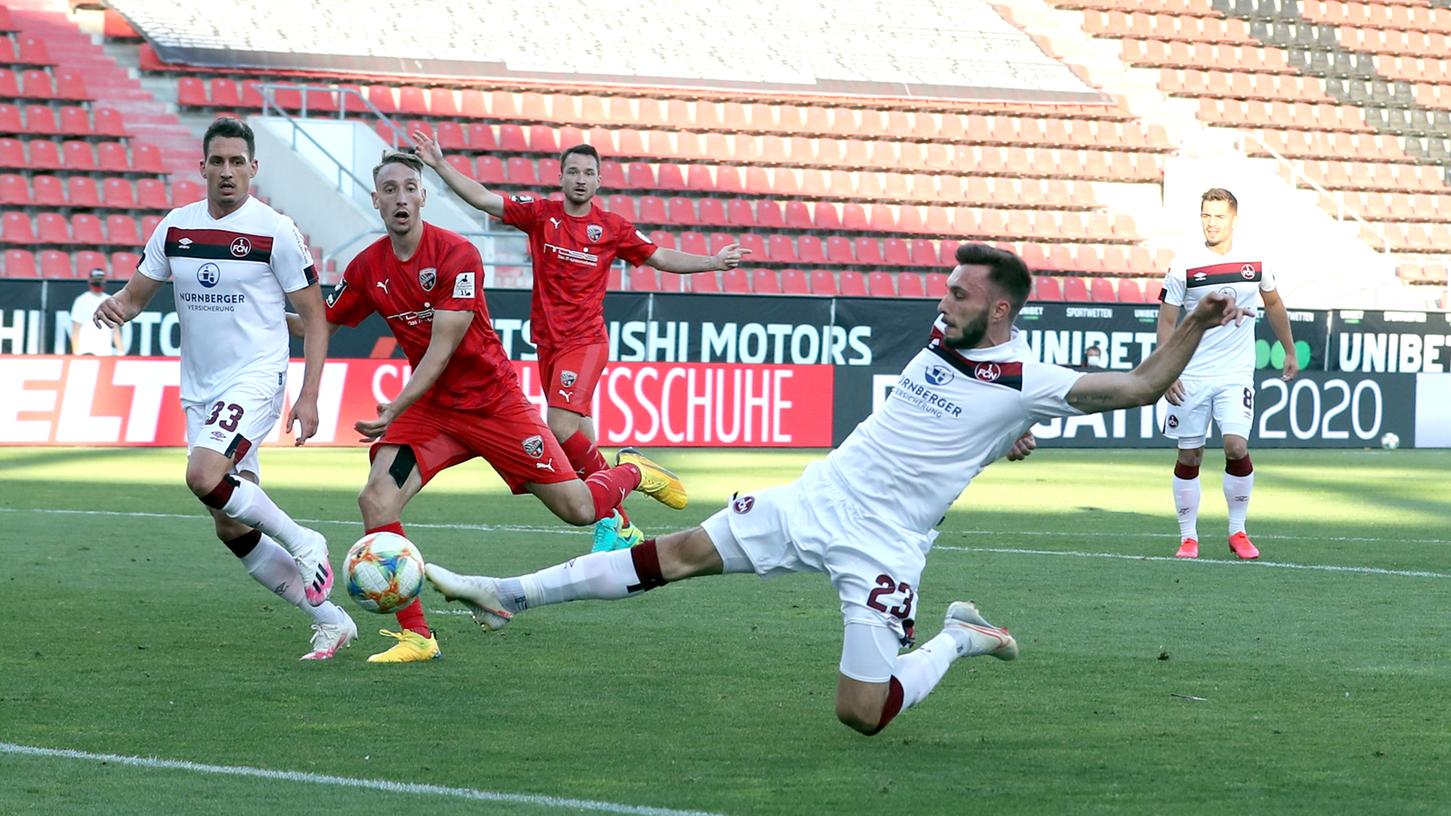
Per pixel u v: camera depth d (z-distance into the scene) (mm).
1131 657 24859
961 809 16188
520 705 20906
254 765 17578
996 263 18250
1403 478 62156
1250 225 109375
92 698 20875
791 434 71562
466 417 24828
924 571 34594
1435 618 28859
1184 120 116875
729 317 70500
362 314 25469
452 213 88688
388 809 15828
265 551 24141
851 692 18578
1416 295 101562
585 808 15961
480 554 35906
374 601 23250
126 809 15727
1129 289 101688
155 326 65688
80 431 64750
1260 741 19344
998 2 124125
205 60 94750
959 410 18484
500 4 109500
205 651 24312
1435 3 133000
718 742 18984
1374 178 116750
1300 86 122750
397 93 97125
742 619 27984
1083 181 108875
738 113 105812
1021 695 21984
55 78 89375
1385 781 17438
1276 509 50219
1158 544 40125
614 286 90625
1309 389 77625
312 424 24359
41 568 32594
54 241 82188
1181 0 125438
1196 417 37625
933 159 106938
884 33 117188
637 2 114312
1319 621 28422
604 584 20000
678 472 58812
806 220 98875
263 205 24359
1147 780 17438
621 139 99875
